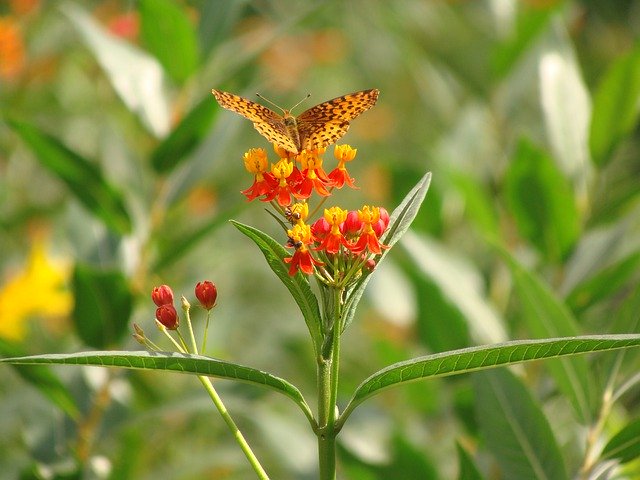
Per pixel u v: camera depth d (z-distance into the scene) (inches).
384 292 57.2
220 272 68.6
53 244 64.7
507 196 50.7
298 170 40.9
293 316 69.2
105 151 54.4
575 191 51.4
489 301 53.7
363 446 49.6
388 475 49.6
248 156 40.9
